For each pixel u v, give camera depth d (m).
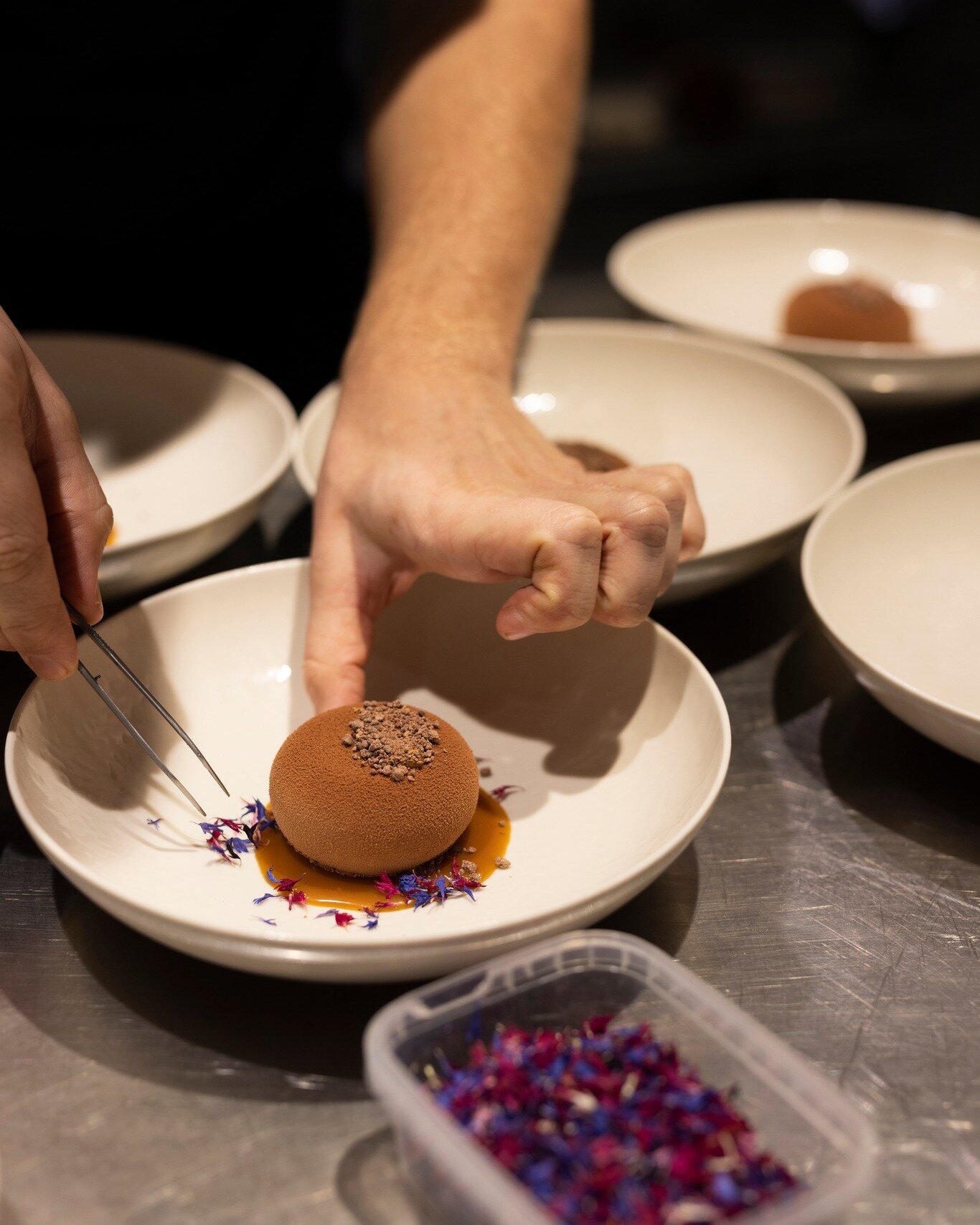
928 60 2.70
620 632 0.83
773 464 1.15
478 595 0.89
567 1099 0.53
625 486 0.78
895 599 0.95
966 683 0.88
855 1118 0.51
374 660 0.88
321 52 1.49
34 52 1.31
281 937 0.57
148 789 0.77
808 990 0.67
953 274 1.58
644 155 2.38
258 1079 0.62
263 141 1.46
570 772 0.79
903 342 1.39
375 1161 0.58
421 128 1.25
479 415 0.89
